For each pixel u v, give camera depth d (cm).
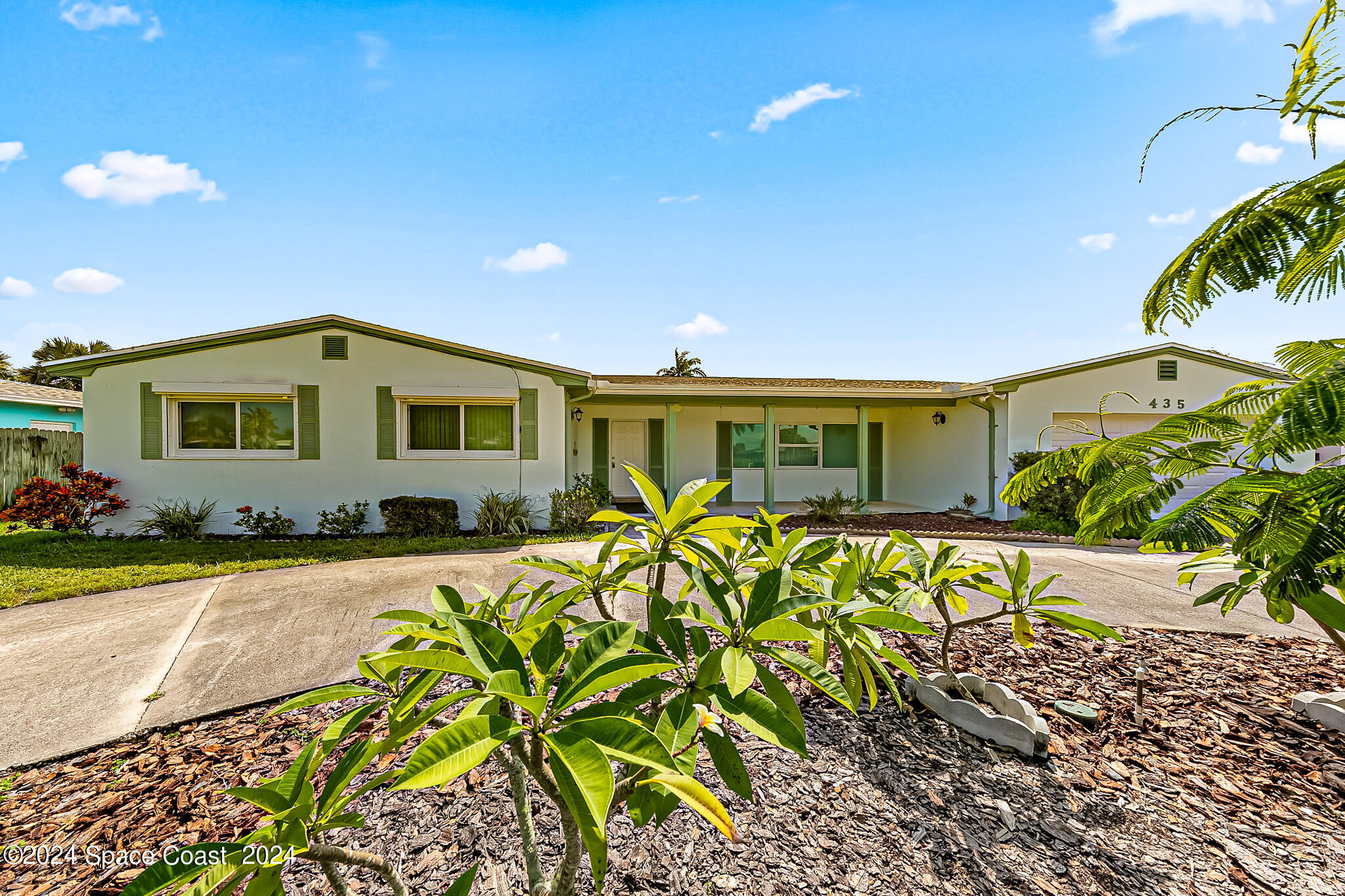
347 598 521
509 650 120
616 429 1350
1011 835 201
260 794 101
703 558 191
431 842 198
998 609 490
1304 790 224
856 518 1136
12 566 644
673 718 134
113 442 861
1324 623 223
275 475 898
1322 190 154
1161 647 379
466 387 947
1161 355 1084
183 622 455
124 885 188
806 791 225
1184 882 180
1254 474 150
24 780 245
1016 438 1072
